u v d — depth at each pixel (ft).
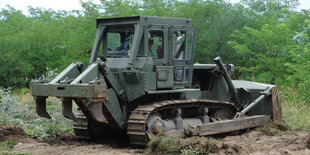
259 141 39.45
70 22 99.50
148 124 37.06
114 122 37.88
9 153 32.58
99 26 41.06
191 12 92.17
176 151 33.81
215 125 41.19
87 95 33.35
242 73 87.40
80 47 85.76
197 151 33.45
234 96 48.42
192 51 41.96
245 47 80.23
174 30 40.24
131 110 39.14
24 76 96.78
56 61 92.94
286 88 69.62
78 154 33.94
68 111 35.27
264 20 92.32
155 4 91.04
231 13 93.45
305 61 69.92
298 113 56.18
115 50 40.55
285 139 39.29
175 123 40.04
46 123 48.75
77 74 38.50
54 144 39.60
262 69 80.53
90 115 38.04
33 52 95.04
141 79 37.50
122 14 85.61
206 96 47.01
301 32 80.12
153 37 39.04
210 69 47.67
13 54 90.89
